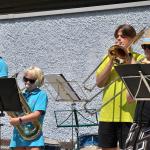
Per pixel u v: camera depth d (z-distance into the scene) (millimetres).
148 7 14297
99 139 10023
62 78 11641
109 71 9625
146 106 8539
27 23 15984
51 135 15336
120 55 9344
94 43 14992
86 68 15070
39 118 10797
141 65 7930
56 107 15281
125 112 9695
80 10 15141
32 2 16047
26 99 10883
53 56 15586
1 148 15641
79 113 14297
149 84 7980
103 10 14875
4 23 16344
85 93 14875
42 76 11016
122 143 9758
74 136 14977
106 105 9883
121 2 14672
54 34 15586
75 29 15297
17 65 16125
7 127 15820
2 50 16344
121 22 14625
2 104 10383
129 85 8273
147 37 8578
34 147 10680
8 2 16469
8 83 9984
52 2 15711
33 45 15891
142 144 8391
